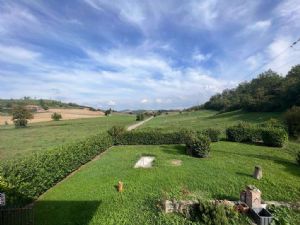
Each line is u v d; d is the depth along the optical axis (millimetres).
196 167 15570
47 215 9727
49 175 12492
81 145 17484
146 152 21234
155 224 8938
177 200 10188
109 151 22938
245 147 21859
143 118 85438
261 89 78500
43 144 30734
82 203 10711
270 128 23750
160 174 14203
